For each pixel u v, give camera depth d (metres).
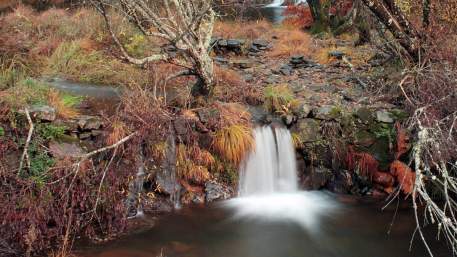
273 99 7.54
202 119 6.71
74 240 5.44
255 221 6.13
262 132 6.92
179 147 6.50
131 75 8.50
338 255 5.48
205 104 7.04
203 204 6.45
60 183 5.40
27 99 6.18
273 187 6.88
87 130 6.08
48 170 5.34
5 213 5.09
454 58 6.84
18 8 12.52
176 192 6.40
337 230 5.98
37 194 5.29
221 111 6.90
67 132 5.98
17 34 10.07
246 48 11.62
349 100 7.79
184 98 7.12
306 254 5.48
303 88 8.45
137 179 6.12
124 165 6.02
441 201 6.45
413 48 7.32
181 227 5.92
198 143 6.63
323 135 7.04
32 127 5.43
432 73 6.39
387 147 6.82
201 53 6.72
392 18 7.29
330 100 7.78
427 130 5.44
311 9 14.42
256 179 6.79
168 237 5.69
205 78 6.87
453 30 7.49
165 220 6.05
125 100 6.54
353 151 6.89
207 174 6.60
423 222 6.10
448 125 5.98
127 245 5.46
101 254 5.24
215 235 5.79
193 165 6.55
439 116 6.15
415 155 5.00
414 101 6.68
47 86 7.55
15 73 7.66
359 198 6.76
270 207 6.50
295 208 6.50
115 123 6.15
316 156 7.00
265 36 13.10
